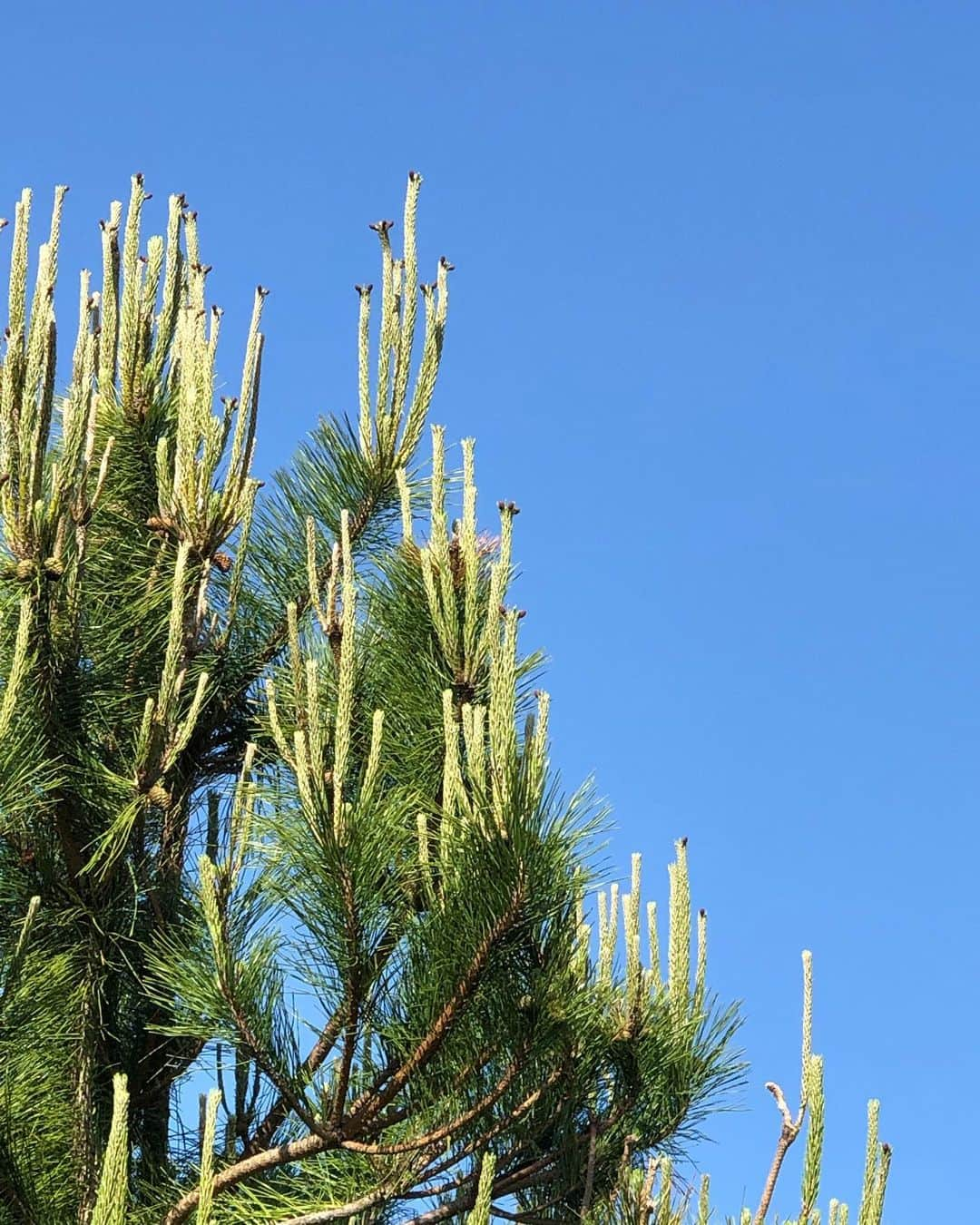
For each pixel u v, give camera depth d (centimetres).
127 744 638
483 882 493
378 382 736
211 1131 360
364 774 501
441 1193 565
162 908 627
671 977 580
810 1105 421
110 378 704
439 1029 507
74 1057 590
